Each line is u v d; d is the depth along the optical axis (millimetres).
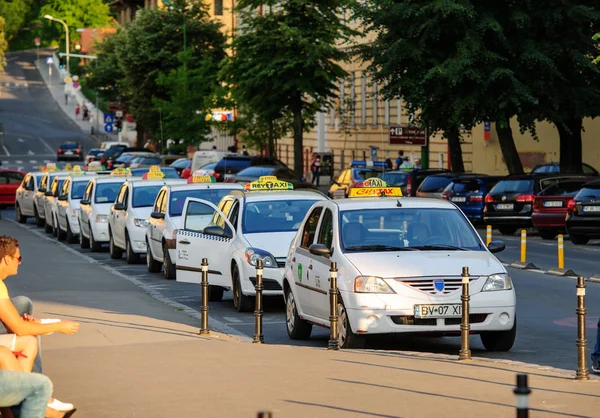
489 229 57531
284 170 96875
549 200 67375
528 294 40812
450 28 80250
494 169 107250
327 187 133500
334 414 18906
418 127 94375
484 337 28469
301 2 104375
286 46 104938
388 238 29000
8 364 16891
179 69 134625
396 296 26969
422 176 89188
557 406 19375
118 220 59344
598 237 63781
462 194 80875
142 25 161125
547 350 28438
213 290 41125
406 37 83125
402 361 24516
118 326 31406
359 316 27016
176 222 49469
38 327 18109
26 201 95312
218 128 127812
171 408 19734
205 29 157625
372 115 129000
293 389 21203
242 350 26484
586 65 80688
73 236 71812
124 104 190250
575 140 89812
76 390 21562
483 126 107438
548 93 81562
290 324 31516
